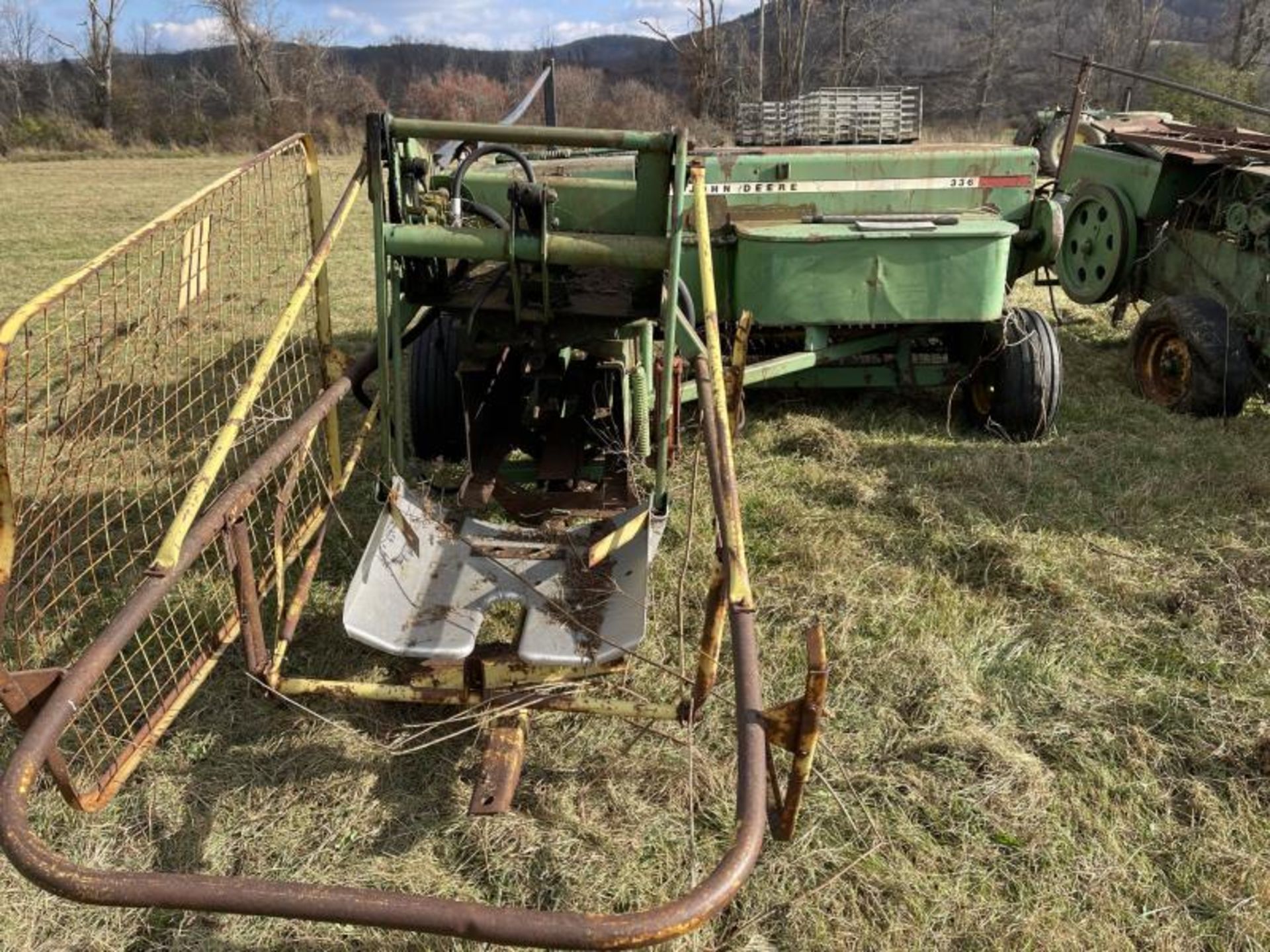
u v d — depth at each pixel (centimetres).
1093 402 609
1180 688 336
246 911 162
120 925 251
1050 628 369
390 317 352
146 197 1758
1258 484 473
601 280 420
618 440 425
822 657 184
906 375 552
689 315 410
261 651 277
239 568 264
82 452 392
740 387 361
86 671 196
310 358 667
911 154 532
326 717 320
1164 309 589
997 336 530
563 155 593
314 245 417
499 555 349
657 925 157
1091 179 730
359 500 464
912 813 286
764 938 249
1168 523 445
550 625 315
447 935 160
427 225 354
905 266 477
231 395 584
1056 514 452
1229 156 609
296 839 275
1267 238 562
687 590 388
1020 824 281
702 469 495
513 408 450
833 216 508
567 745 309
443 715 321
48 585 391
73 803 237
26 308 254
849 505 464
